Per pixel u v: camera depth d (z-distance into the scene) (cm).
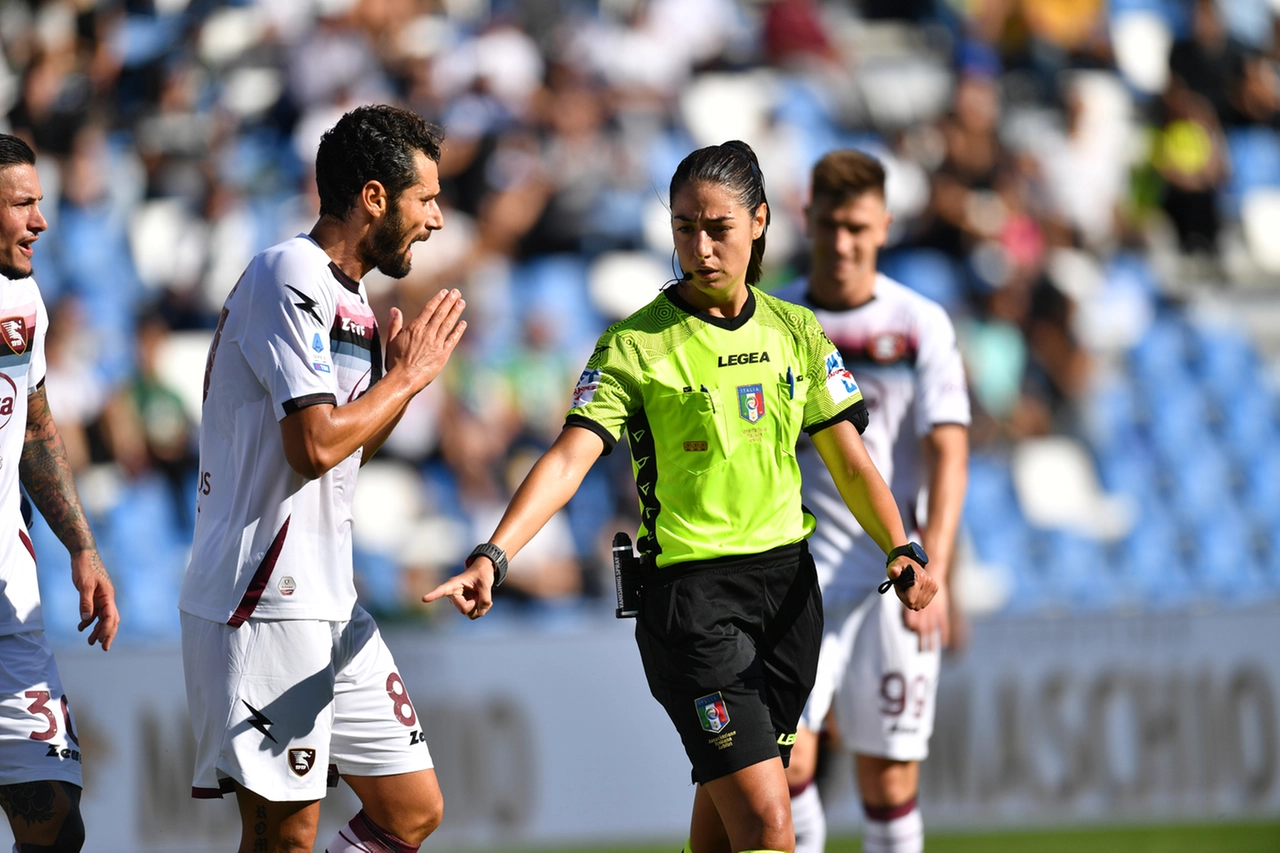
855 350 1642
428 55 4041
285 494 1165
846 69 4331
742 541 1162
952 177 3925
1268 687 2284
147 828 2100
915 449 1664
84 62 4128
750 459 1162
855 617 1631
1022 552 3309
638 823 2219
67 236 3766
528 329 3447
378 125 1174
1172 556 3472
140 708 2116
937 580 1593
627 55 4162
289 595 1164
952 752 2220
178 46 4150
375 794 1262
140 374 3291
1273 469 3669
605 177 3912
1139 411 3669
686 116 4131
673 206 1147
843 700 1645
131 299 3653
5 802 1225
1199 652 2277
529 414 3362
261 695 1159
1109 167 4184
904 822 1667
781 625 1185
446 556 3145
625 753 2233
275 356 1131
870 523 1198
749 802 1113
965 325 3659
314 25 4088
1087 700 2253
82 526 1322
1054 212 3988
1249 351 3828
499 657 2216
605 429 1146
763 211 1177
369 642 1262
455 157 3834
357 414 1132
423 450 3259
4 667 1238
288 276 1148
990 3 4444
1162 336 3834
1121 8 4562
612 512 3125
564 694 2228
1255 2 4525
